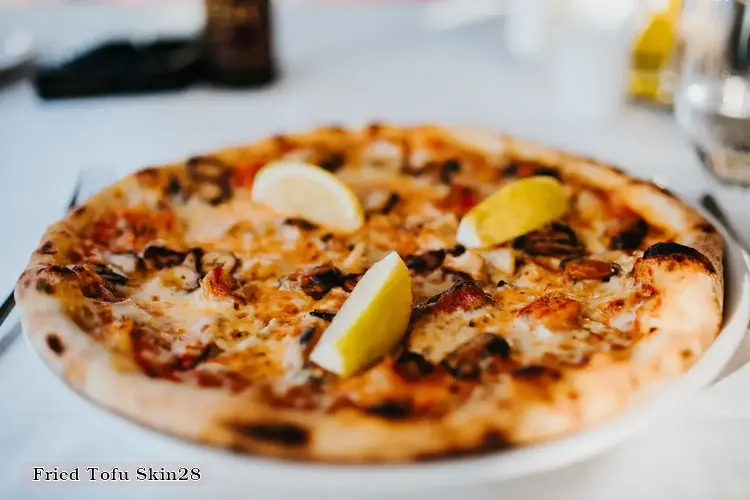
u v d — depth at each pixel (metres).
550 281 0.48
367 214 0.54
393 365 0.41
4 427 0.42
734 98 0.61
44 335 0.41
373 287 0.42
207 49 0.81
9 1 1.22
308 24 1.00
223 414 0.37
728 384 0.43
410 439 0.36
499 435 0.37
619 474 0.39
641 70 0.77
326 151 0.60
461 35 0.96
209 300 0.46
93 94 0.78
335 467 0.36
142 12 1.00
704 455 0.40
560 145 0.69
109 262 0.49
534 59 0.88
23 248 0.55
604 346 0.42
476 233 0.50
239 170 0.57
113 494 0.39
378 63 0.87
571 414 0.38
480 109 0.76
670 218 0.51
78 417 0.42
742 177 0.61
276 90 0.80
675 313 0.42
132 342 0.42
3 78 0.81
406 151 0.60
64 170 0.65
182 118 0.75
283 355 0.42
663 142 0.69
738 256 0.47
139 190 0.54
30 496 0.39
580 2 0.71
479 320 0.44
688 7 0.65
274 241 0.52
